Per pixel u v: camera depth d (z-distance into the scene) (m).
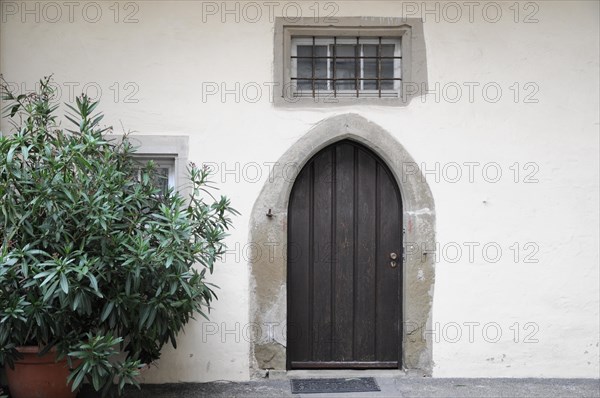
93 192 3.95
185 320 4.47
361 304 5.16
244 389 4.77
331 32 5.12
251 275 4.97
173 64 4.98
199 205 4.42
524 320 5.05
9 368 4.16
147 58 4.97
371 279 5.16
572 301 5.06
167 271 4.03
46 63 4.95
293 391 4.72
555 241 5.07
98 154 4.27
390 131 5.03
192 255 4.13
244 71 5.01
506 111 5.07
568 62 5.10
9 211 3.86
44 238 3.93
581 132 5.09
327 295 5.15
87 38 4.96
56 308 3.93
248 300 4.98
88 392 4.64
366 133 5.01
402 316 5.12
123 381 3.99
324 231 5.14
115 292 4.02
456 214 5.04
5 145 3.90
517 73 5.08
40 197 3.83
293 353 5.13
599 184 5.09
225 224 4.48
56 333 3.92
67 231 3.97
